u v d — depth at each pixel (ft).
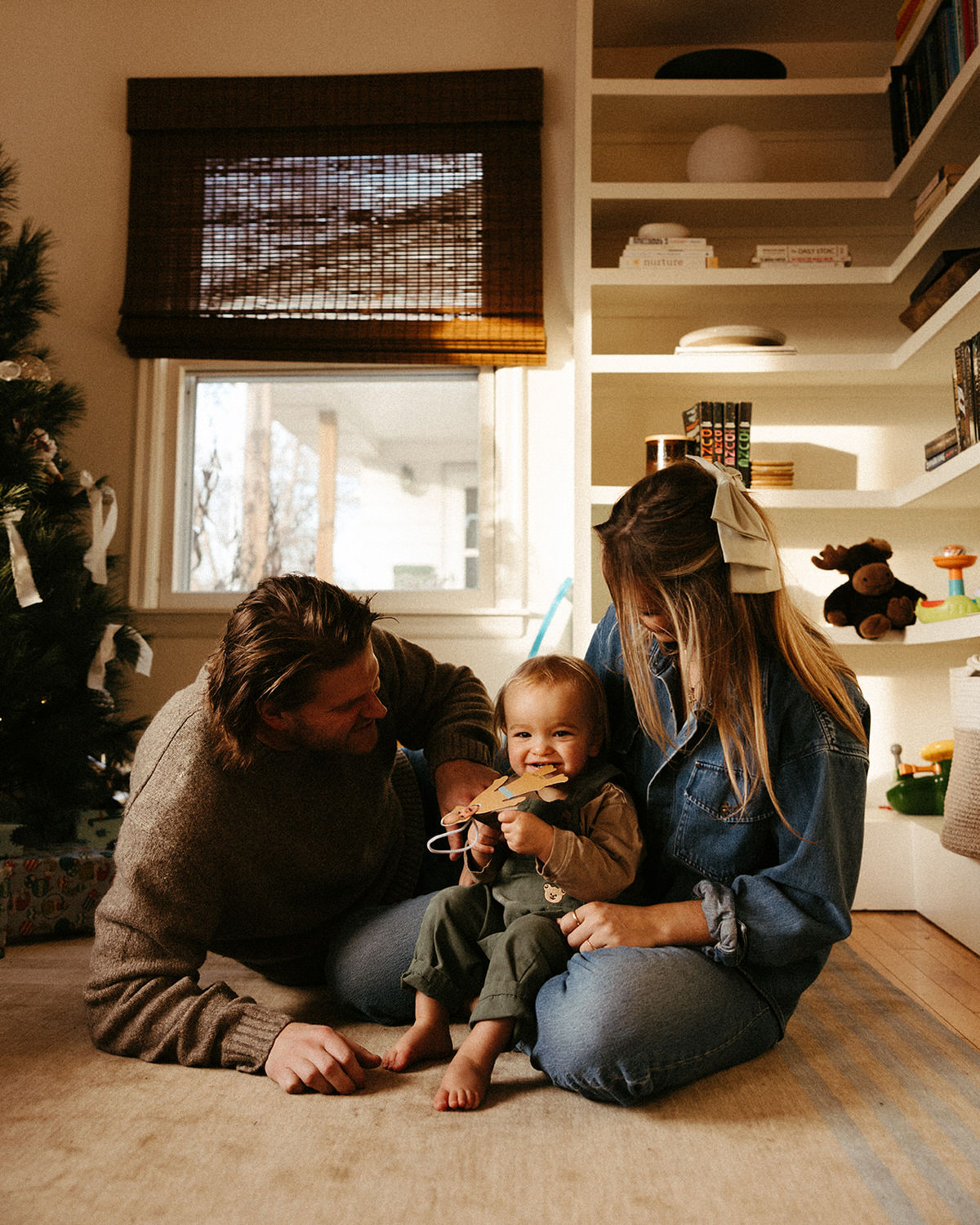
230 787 3.95
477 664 9.32
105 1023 3.95
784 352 8.30
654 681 4.22
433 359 9.49
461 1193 2.93
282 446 10.15
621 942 3.74
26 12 9.88
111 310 9.66
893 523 8.84
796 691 3.90
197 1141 3.25
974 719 5.99
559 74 9.73
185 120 9.68
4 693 6.54
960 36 7.29
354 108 9.63
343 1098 3.62
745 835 3.96
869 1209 2.87
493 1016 3.75
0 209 9.42
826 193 8.43
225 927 4.37
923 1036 4.40
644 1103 3.63
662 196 8.47
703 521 3.75
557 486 9.48
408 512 10.10
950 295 7.18
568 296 9.60
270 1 9.91
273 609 3.68
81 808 7.10
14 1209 2.81
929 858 6.84
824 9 9.02
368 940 4.42
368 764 4.41
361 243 9.61
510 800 3.95
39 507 7.17
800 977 4.00
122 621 7.75
